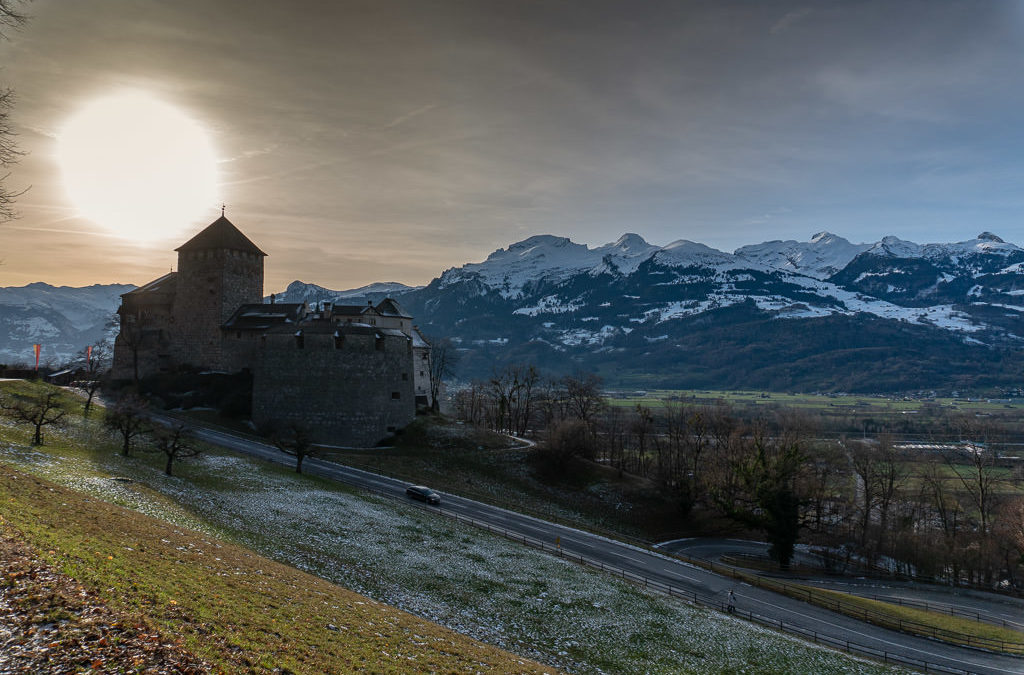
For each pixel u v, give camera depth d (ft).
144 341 396.98
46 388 323.57
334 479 250.16
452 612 135.33
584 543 223.71
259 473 230.07
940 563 275.59
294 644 77.15
